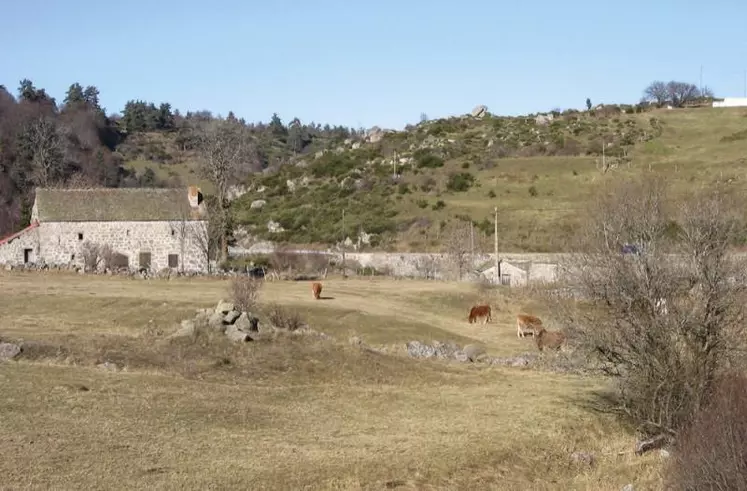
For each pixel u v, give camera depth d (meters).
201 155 127.06
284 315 43.59
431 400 30.61
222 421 24.98
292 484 19.52
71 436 21.62
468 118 154.00
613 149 123.00
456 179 113.44
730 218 28.52
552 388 33.72
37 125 128.50
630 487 22.12
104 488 17.98
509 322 53.56
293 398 29.28
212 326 36.38
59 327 40.53
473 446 24.20
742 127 129.62
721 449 20.41
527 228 91.81
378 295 60.31
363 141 143.25
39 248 74.19
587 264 28.69
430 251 91.12
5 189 113.12
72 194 76.56
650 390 27.34
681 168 105.06
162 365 31.83
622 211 30.05
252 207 119.00
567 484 22.61
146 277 66.38
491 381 35.12
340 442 23.75
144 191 78.56
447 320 53.44
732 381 25.00
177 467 20.00
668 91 161.12
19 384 26.22
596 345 27.73
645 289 27.39
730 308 26.83
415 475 21.28
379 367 35.16
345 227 102.06
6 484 17.66
